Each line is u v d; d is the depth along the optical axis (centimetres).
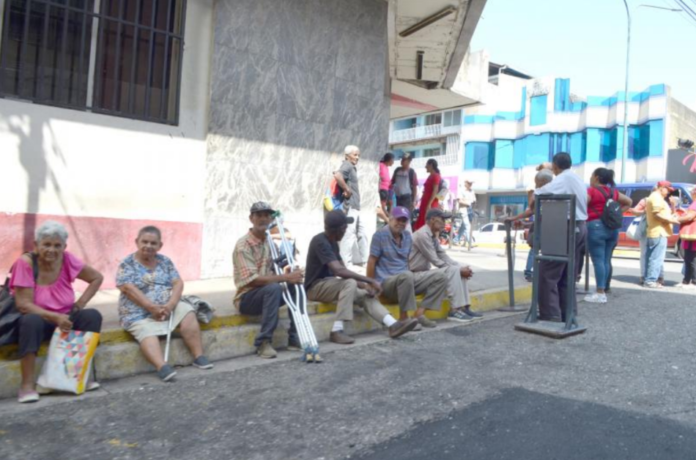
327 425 351
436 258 639
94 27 600
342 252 769
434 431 343
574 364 483
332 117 821
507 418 363
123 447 318
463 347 536
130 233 623
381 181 996
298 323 491
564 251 587
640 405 387
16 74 558
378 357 500
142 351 438
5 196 543
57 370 390
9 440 322
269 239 515
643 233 923
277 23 750
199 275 684
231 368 462
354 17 847
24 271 387
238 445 323
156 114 654
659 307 723
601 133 3391
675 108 3186
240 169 717
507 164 3775
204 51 685
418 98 1430
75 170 584
